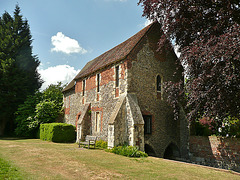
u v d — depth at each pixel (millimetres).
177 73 15281
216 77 8344
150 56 14016
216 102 8695
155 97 13695
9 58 25938
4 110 24484
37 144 14883
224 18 9125
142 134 11500
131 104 11961
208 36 9758
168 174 7043
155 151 12875
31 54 29641
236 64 8203
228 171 8047
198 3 10148
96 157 9750
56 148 12719
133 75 12852
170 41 11883
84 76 19000
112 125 11734
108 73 14938
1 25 28438
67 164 7934
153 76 13875
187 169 8062
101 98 15516
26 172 6344
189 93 10664
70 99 22203
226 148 10484
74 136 18156
